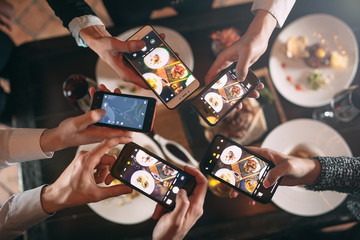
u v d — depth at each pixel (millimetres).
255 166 988
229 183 980
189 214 876
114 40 1020
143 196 1107
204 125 1170
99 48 1074
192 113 1184
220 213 1129
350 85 1227
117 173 966
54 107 1232
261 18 1018
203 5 1447
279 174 872
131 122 958
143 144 1134
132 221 1083
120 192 918
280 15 1029
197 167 1145
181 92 1065
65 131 897
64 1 1087
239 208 1128
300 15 1255
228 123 1146
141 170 970
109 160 1028
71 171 908
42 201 891
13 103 1229
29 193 914
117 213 1091
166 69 1066
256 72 1223
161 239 829
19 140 932
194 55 1246
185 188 959
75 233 1129
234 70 1040
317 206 1071
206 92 1041
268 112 1180
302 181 964
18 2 2137
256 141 1162
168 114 1191
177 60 1063
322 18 1194
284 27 1258
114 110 970
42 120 1220
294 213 1072
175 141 1178
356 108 1051
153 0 1429
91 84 1169
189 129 1179
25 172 1158
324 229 1255
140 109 966
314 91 1186
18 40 2109
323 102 1167
